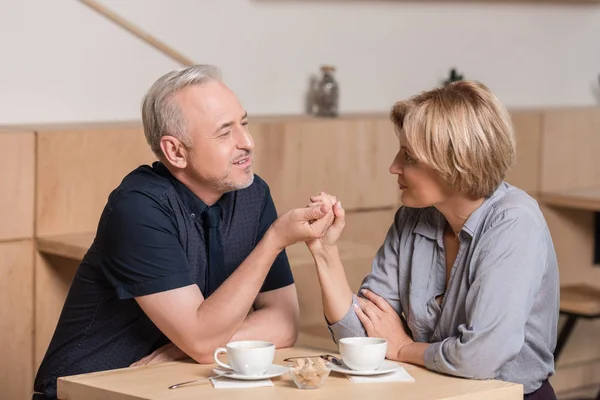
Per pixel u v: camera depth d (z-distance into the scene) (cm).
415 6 506
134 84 418
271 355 204
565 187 518
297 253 368
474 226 222
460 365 210
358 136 445
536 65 559
